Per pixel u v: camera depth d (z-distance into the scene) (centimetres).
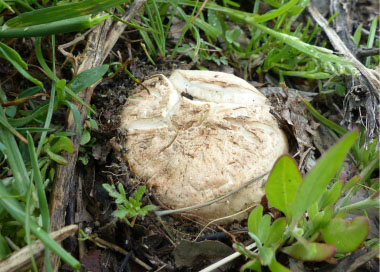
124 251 16
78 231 15
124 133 17
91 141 17
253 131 16
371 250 14
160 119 16
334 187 14
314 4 25
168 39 22
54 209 14
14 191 14
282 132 17
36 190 14
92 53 17
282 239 14
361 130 19
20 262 12
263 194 15
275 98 18
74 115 15
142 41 21
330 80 21
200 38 22
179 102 17
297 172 12
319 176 12
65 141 15
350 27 23
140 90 18
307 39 23
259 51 23
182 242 15
